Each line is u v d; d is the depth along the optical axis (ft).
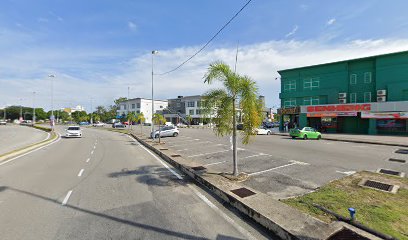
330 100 114.01
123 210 18.51
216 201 20.79
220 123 27.22
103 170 33.06
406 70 94.79
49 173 31.07
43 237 14.24
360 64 107.86
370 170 31.09
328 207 17.76
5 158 42.88
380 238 13.19
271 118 287.28
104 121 335.67
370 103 95.50
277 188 23.57
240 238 14.37
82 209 18.65
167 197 21.68
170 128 94.79
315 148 54.95
